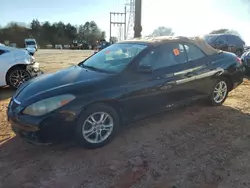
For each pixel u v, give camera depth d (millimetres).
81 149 3752
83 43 84625
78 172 3217
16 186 2971
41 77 4203
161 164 3361
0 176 3152
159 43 4461
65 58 21344
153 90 4156
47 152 3680
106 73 4012
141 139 4039
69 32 91312
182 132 4270
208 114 5039
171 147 3789
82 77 3918
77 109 3451
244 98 6199
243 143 3898
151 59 4258
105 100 3668
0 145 3908
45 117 3326
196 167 3287
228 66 5324
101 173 3189
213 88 5262
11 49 7777
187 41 4844
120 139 4043
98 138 3750
